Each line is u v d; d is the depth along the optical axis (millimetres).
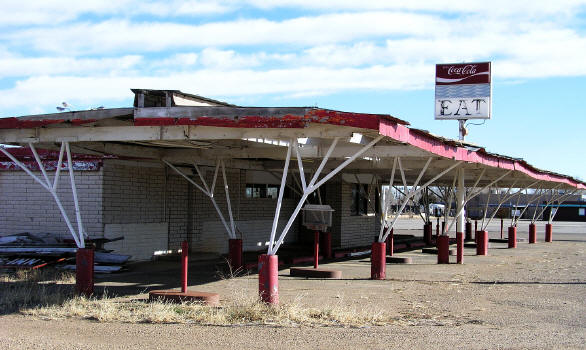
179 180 19938
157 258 18750
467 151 15500
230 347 7742
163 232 19109
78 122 11070
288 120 9766
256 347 7742
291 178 25859
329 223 20172
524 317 10117
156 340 8062
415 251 25688
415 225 50188
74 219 17141
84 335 8320
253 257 20562
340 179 24703
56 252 15531
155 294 10922
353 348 7766
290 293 12266
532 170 22516
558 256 23266
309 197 26141
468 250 26312
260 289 10258
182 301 10586
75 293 11453
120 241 17359
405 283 14242
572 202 65125
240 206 22922
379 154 13938
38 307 10281
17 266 14883
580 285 14281
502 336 8586
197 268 16734
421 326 9195
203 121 10195
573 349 7871
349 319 9477
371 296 12070
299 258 19375
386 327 9055
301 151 13984
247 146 13406
